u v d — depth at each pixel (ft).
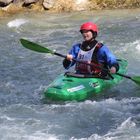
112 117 49.11
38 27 96.63
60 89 53.01
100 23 96.32
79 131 46.26
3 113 51.37
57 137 44.88
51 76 65.36
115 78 57.82
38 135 45.21
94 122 48.21
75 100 52.90
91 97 53.98
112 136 44.47
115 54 73.61
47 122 48.47
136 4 110.83
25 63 72.49
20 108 52.80
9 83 62.80
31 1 113.39
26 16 107.24
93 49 54.39
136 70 65.82
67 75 55.88
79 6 111.86
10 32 93.71
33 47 56.90
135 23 93.76
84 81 54.39
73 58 53.98
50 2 112.88
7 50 80.69
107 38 83.41
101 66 54.44
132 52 74.38
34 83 62.54
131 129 45.88
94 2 112.57
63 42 83.56
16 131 46.16
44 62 72.54
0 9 112.37
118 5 111.34
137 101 53.21
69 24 97.81
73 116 49.75
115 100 53.62
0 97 57.26
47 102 53.98
